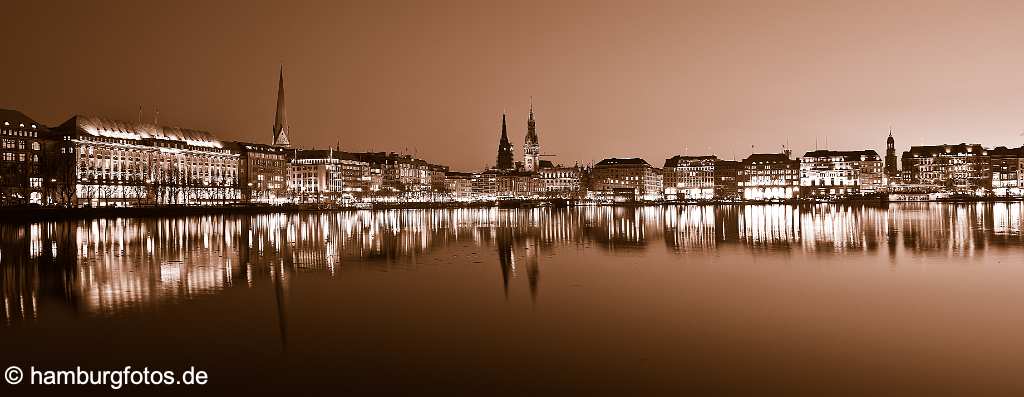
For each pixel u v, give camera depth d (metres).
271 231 113.19
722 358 29.75
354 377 27.42
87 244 84.88
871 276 52.78
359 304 42.00
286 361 29.56
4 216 138.12
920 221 133.25
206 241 89.94
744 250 74.88
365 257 69.62
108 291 46.78
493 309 40.38
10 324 36.34
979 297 43.00
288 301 42.94
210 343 32.41
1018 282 49.03
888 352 30.36
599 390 25.81
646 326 35.69
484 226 131.00
